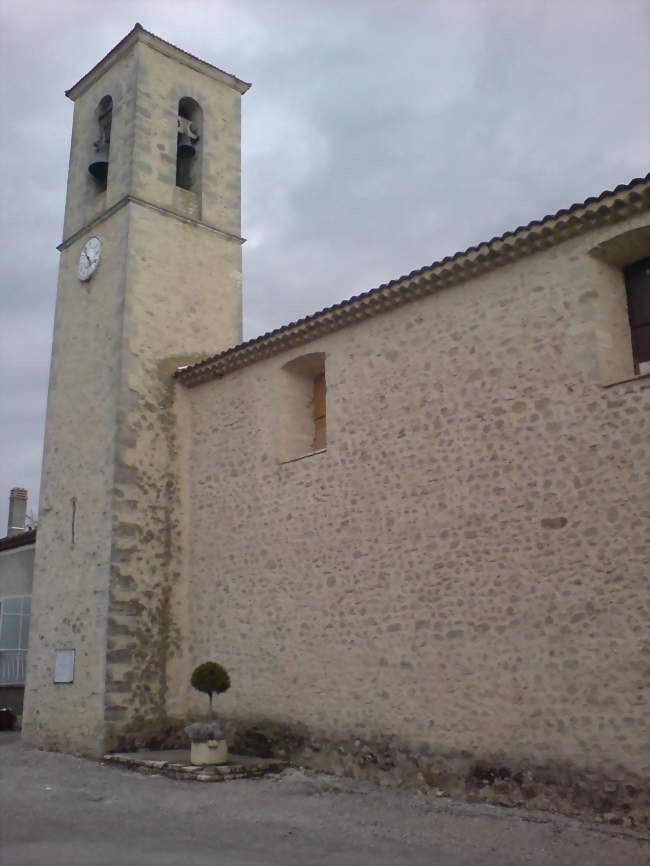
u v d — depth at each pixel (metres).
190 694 13.12
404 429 10.73
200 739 10.92
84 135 16.94
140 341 14.34
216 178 16.72
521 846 7.27
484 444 9.77
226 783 10.16
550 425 9.19
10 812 8.36
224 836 7.62
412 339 10.92
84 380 14.70
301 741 11.08
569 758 8.32
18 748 13.34
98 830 7.68
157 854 6.75
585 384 8.98
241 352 13.29
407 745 9.80
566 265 9.45
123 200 15.08
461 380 10.20
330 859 6.84
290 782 10.10
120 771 11.18
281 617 11.83
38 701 13.65
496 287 10.09
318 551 11.51
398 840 7.56
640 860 6.80
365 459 11.14
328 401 11.87
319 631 11.21
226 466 13.48
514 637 9.02
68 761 12.01
